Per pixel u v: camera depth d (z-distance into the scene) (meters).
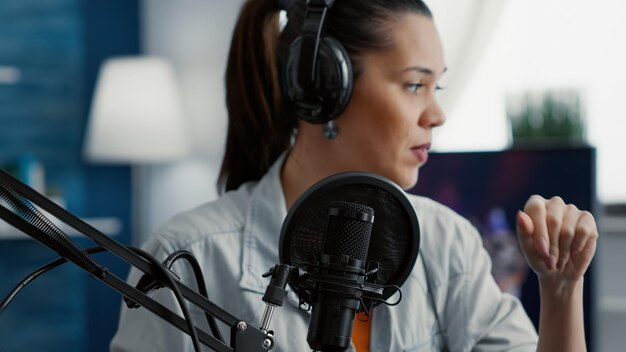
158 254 1.26
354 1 1.18
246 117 1.36
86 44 4.50
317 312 0.85
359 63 1.18
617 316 3.52
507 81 3.78
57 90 4.44
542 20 3.71
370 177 0.90
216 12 4.57
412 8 1.19
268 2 1.33
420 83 1.20
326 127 1.21
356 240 0.85
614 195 3.60
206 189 4.61
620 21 3.61
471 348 1.36
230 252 1.27
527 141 2.86
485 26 3.74
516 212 1.98
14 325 4.38
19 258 4.34
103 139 4.03
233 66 1.36
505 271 1.97
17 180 0.73
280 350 1.21
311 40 1.15
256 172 1.40
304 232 0.91
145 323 1.21
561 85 3.69
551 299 1.15
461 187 2.02
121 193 4.59
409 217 0.92
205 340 0.83
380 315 1.29
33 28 4.39
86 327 4.45
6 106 4.37
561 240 1.09
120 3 4.57
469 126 3.82
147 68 4.07
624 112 3.59
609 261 3.56
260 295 1.24
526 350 1.34
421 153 1.22
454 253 1.39
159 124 4.04
